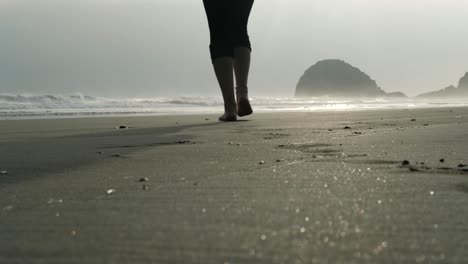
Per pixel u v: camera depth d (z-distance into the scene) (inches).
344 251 43.0
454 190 73.2
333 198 67.1
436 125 237.6
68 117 465.4
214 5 320.8
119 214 60.1
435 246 44.8
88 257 42.8
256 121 320.5
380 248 43.9
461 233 49.3
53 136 222.2
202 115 498.6
